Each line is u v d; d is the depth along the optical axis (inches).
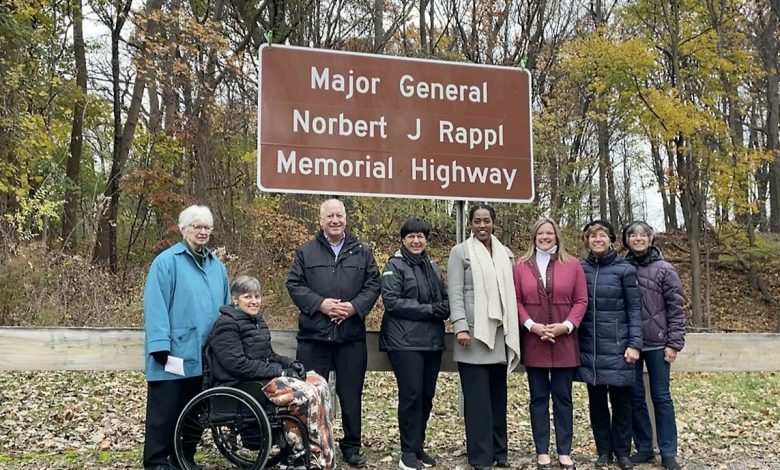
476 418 198.7
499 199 266.7
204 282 185.9
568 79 671.1
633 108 607.5
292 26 677.9
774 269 757.3
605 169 814.5
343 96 252.2
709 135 614.5
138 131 681.0
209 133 594.9
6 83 495.8
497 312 197.8
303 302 193.3
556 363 200.2
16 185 532.1
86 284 426.6
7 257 407.2
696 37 608.7
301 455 173.5
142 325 414.9
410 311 196.7
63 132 690.2
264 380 175.5
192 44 554.9
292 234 545.0
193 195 593.6
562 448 201.6
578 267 204.7
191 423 179.2
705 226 684.1
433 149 260.7
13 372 330.6
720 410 323.0
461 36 751.7
